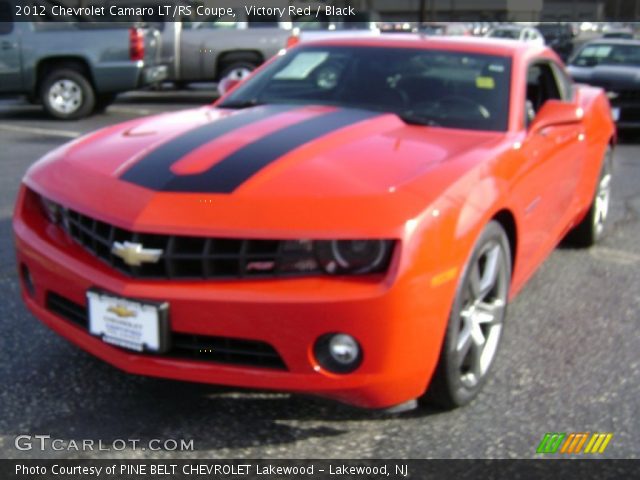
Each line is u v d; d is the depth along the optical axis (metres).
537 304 4.48
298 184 2.87
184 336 2.82
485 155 3.34
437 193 2.89
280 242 2.71
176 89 16.72
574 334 4.04
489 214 3.08
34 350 3.68
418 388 2.87
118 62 11.78
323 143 3.27
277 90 4.28
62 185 3.20
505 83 4.04
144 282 2.80
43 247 3.13
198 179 2.95
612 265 5.26
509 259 3.47
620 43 11.90
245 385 2.79
